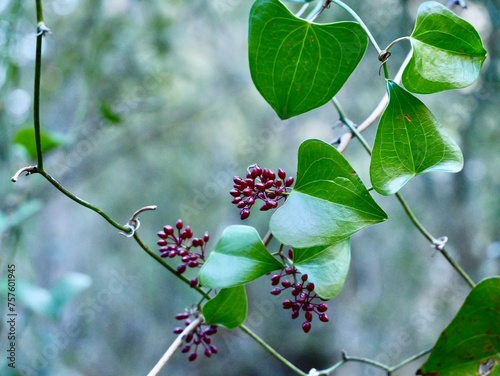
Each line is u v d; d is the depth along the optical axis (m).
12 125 1.55
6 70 1.31
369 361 0.74
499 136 1.37
